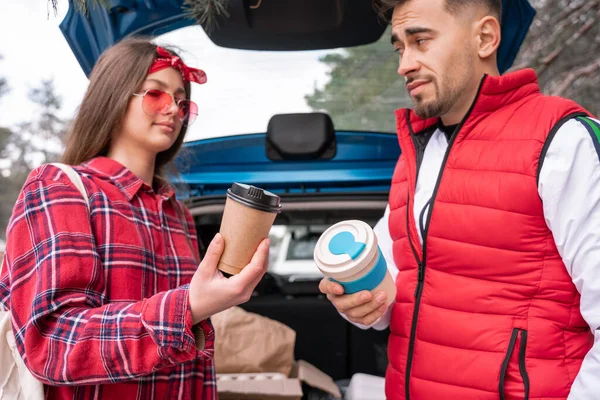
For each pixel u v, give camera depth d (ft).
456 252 4.51
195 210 8.38
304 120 8.84
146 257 4.34
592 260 3.97
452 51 4.64
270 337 7.09
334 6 7.56
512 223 4.33
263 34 7.88
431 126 5.21
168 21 6.87
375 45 9.85
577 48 11.99
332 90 11.28
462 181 4.55
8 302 3.98
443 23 4.62
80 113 4.68
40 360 3.62
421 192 5.04
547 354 4.26
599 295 3.94
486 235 4.40
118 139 4.75
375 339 9.00
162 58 4.76
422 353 4.65
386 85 11.35
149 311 3.50
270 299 9.44
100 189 4.30
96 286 3.95
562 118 4.30
